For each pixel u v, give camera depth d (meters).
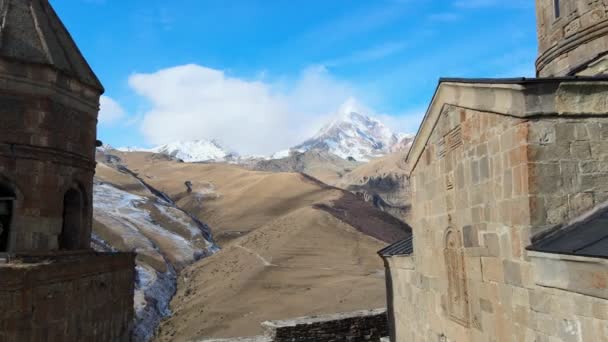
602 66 9.95
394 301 14.38
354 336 17.56
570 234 6.39
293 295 38.19
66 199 10.28
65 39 10.63
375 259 50.06
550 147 6.77
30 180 9.03
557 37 11.42
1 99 8.90
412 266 12.48
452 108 9.23
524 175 6.78
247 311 35.56
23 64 9.13
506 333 7.38
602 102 6.84
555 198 6.69
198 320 35.00
